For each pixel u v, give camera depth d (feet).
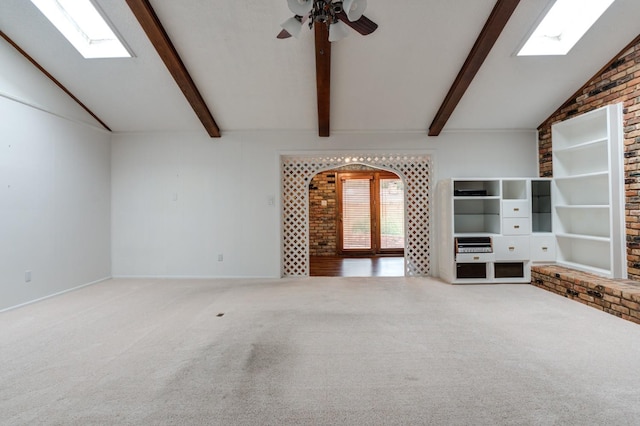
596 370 7.06
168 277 17.22
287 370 7.22
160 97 14.60
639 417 5.45
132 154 17.30
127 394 6.32
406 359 7.71
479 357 7.75
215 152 17.28
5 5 10.19
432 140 17.04
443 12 10.51
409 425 5.35
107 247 17.01
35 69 12.64
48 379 6.91
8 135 11.66
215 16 10.65
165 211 17.28
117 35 11.24
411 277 17.16
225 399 6.13
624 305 10.23
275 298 13.17
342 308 11.75
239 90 14.15
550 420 5.41
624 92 12.05
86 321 10.46
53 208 13.61
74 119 14.67
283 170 17.78
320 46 10.82
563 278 12.92
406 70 12.91
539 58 12.35
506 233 15.06
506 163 16.96
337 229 27.94
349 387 6.51
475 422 5.40
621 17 10.71
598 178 13.60
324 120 15.43
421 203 17.54
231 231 17.24
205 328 9.82
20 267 12.12
